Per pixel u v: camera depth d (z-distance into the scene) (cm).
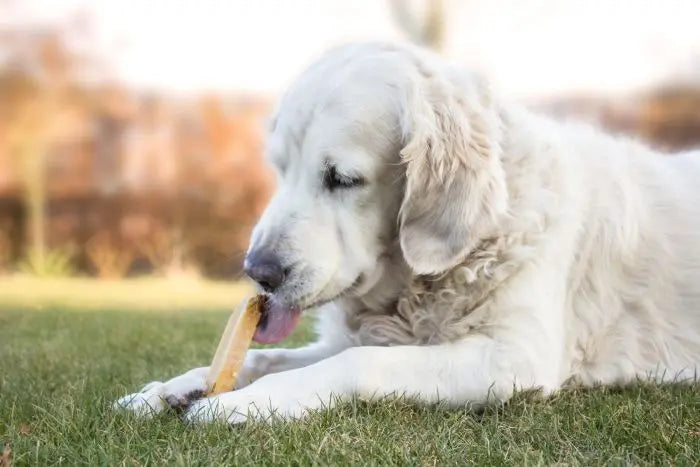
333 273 98
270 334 96
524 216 101
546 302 100
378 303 105
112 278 485
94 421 87
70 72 505
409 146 98
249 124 489
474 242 98
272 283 95
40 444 80
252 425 84
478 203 98
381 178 100
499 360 96
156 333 173
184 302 315
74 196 496
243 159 489
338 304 108
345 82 99
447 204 99
